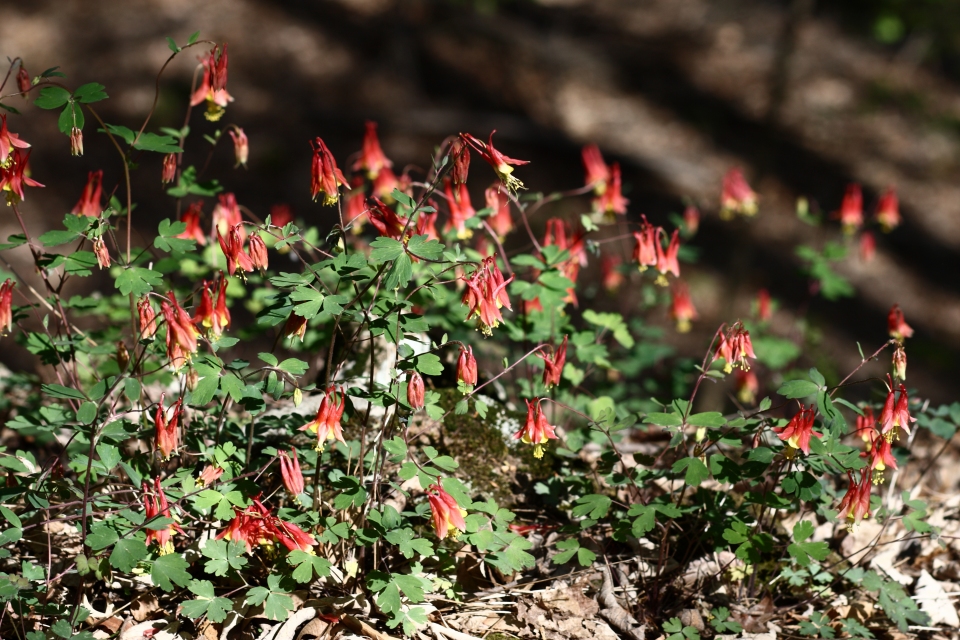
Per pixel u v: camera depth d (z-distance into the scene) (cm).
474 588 209
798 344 315
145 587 204
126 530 197
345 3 709
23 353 396
